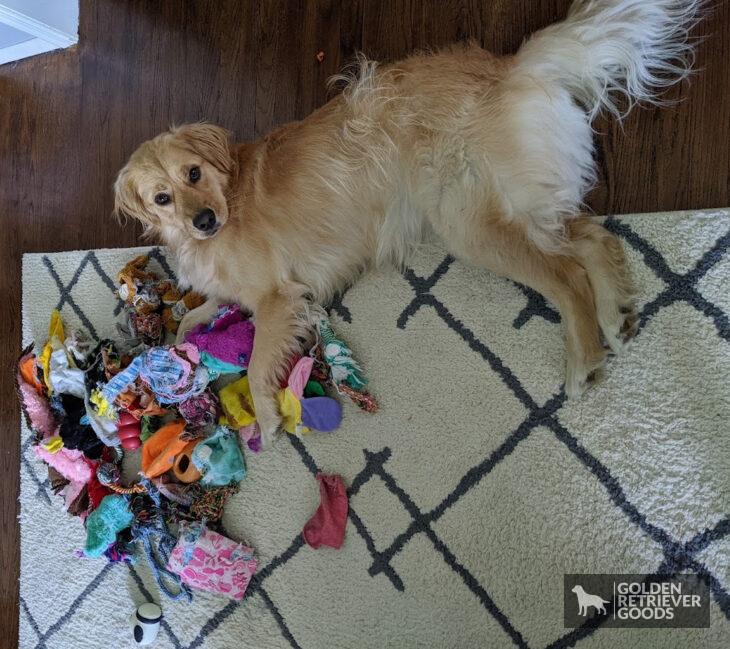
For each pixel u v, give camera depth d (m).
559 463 1.52
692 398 1.42
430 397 1.70
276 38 2.22
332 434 1.82
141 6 2.50
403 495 1.69
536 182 1.46
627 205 1.59
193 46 2.38
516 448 1.57
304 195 1.72
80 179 2.58
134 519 2.00
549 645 1.46
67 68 2.65
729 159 1.50
